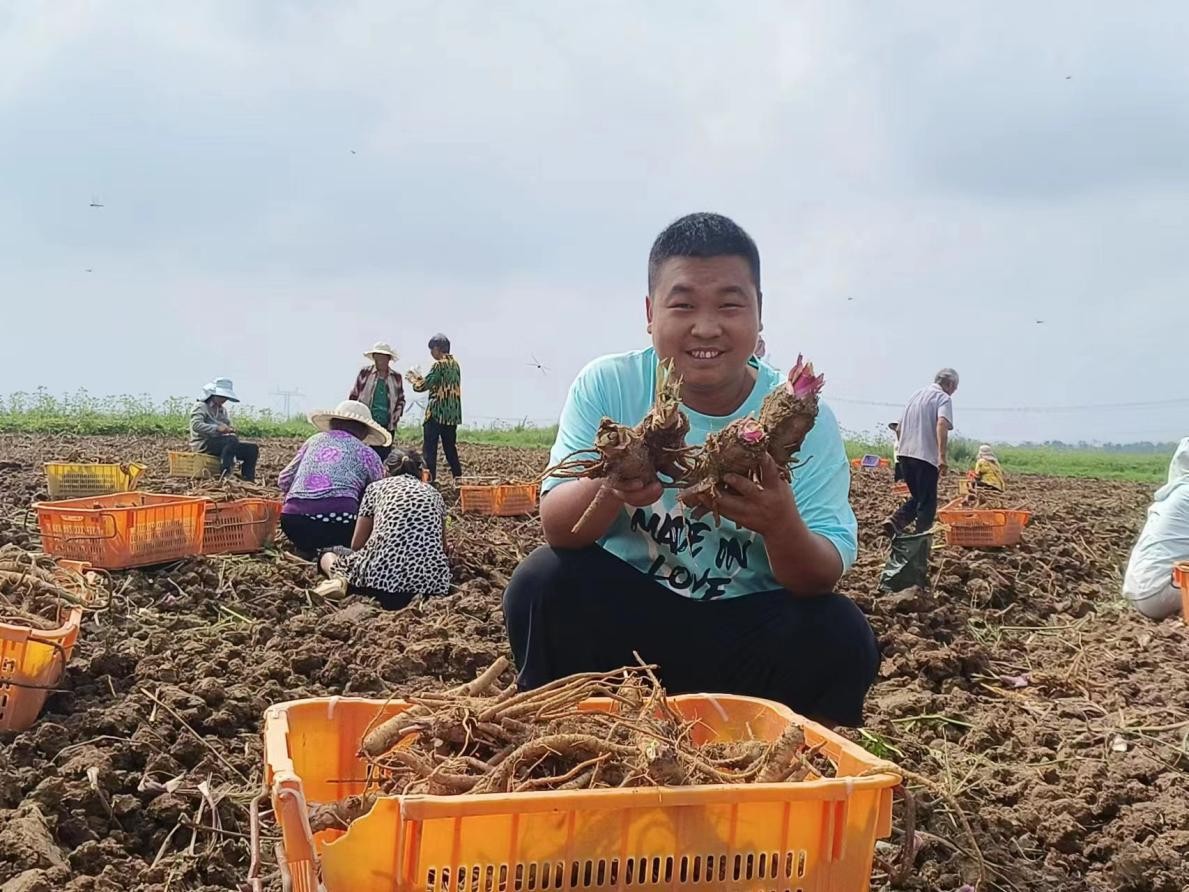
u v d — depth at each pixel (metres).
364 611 3.02
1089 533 6.12
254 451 6.16
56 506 3.22
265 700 2.18
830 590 1.66
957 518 5.00
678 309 1.51
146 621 2.77
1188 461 3.68
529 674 1.77
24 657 1.90
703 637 1.67
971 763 2.05
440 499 3.38
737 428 1.35
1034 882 1.57
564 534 1.64
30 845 1.45
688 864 1.04
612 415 1.71
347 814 1.12
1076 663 2.88
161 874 1.49
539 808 0.98
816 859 1.08
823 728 1.30
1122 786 1.90
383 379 5.84
